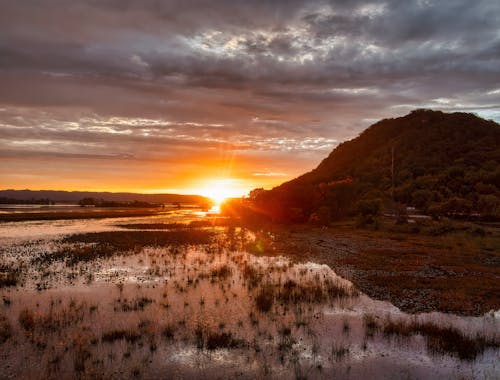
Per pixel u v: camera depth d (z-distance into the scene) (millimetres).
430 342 13039
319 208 68000
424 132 120562
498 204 57875
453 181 78375
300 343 12969
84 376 10453
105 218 86000
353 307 16781
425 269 25312
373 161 115938
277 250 34406
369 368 11336
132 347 12352
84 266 25328
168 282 20891
